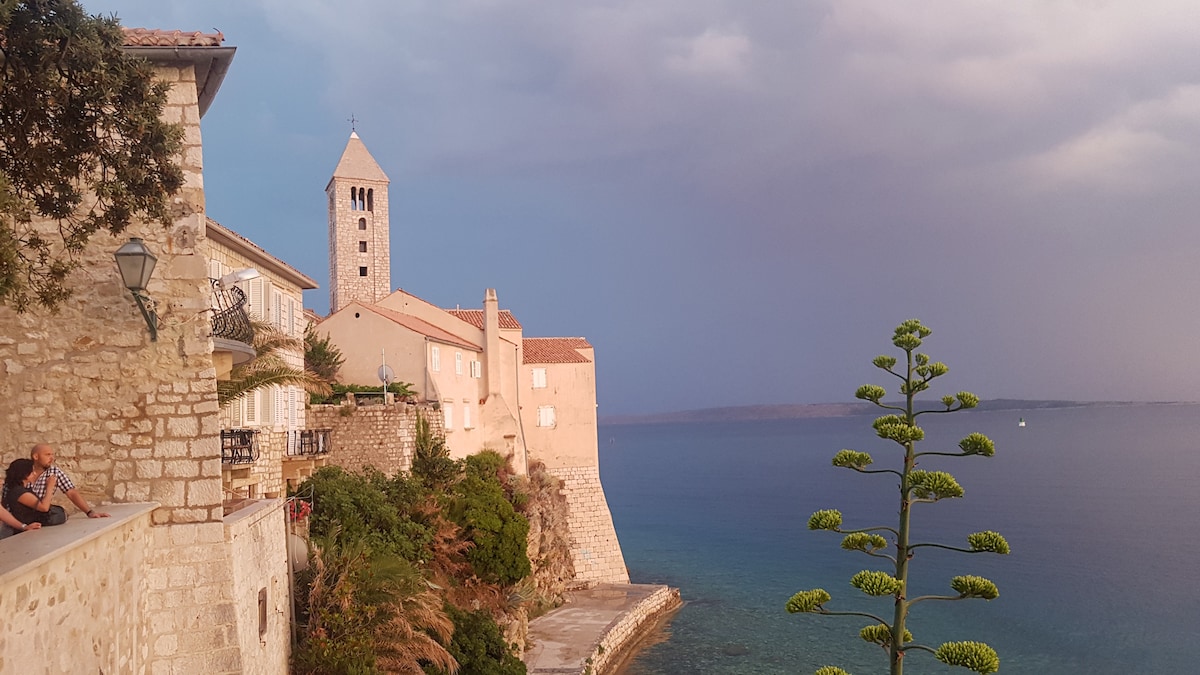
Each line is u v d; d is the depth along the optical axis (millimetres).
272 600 18328
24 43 12234
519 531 42469
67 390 14758
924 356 14523
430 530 35469
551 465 67625
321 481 31422
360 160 86625
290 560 21328
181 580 14695
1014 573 86562
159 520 14773
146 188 13531
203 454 15023
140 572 14148
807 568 89938
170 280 15195
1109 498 141500
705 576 84875
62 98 12812
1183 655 57406
